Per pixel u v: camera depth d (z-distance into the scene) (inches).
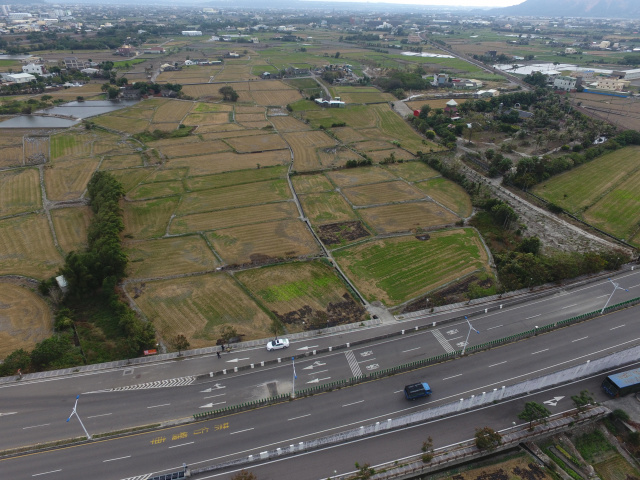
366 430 2322.8
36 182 5452.8
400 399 2571.4
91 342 2977.4
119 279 3604.8
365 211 4894.2
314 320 3164.4
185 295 3457.2
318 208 4960.6
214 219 4685.0
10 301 3319.4
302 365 2805.1
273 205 5017.2
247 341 2982.3
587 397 2427.4
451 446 2282.2
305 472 2153.1
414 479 2177.7
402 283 3641.7
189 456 2228.1
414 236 4377.5
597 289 3545.8
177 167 6063.0
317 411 2495.1
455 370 2780.5
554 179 5684.1
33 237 4217.5
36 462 2188.7
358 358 2864.2
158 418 2433.6
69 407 2488.9
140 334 2861.7
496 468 2230.6
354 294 3491.6
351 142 7229.3
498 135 7529.5
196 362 2807.6
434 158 6151.6
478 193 5191.9
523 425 2399.1
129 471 2151.8
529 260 3607.3
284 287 3572.8
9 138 7022.6
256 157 6510.8
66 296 3353.8
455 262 3927.2
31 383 2635.3
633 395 2576.3
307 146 7012.8
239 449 2265.0
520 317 3235.7
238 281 3629.4
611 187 5364.2
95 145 6860.2
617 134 7199.8
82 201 4970.5
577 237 4315.9
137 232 4389.8
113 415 2447.1
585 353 2915.8
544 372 2763.3
